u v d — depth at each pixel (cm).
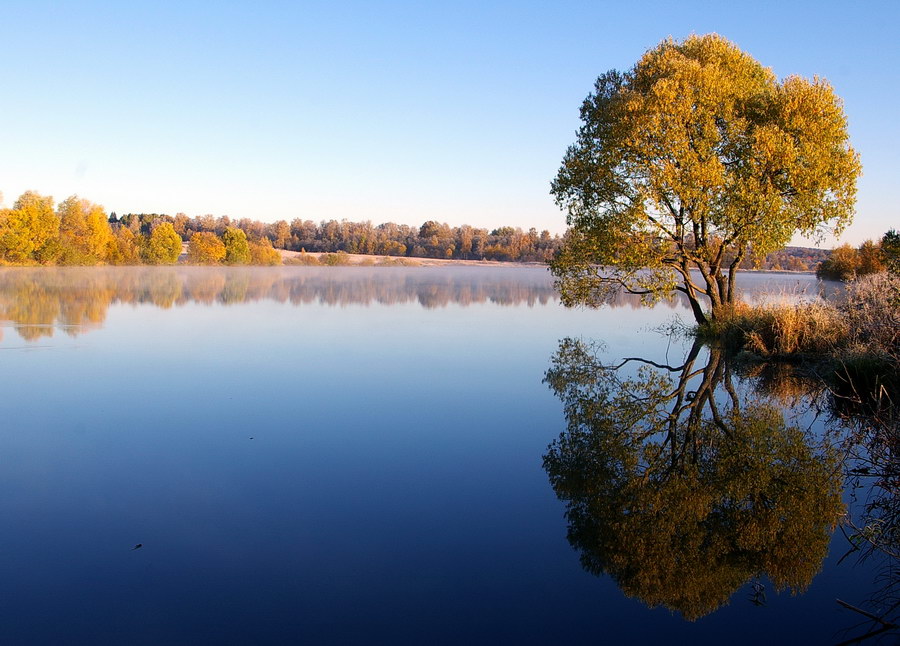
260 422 887
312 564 483
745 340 1512
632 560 496
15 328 1778
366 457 741
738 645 379
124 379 1148
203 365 1300
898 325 1075
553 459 738
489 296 3588
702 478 675
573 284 1819
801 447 776
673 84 1457
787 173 1459
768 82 1667
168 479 660
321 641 384
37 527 540
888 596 441
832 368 1118
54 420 877
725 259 1817
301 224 11150
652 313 2669
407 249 11050
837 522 566
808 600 440
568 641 386
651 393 1091
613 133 1534
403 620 408
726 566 490
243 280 4759
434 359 1430
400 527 550
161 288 3559
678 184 1456
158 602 426
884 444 709
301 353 1481
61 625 397
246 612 416
